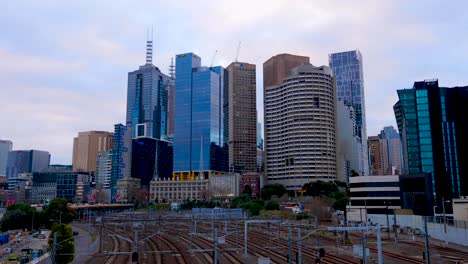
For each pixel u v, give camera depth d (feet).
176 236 435.94
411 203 504.84
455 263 225.15
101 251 321.32
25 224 615.16
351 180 604.08
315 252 273.13
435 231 349.00
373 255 258.98
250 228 488.85
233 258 264.11
